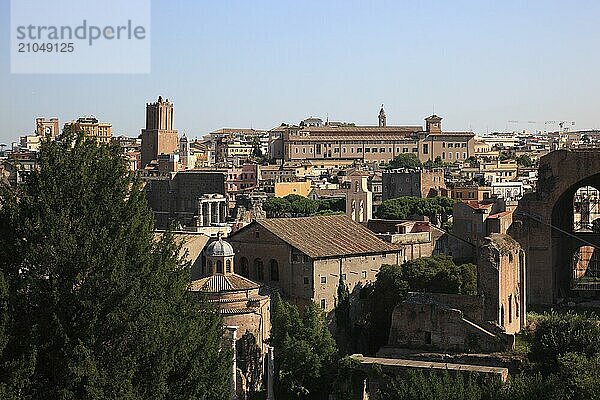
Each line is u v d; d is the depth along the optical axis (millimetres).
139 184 70000
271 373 103125
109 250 62406
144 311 61312
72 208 64688
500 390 82375
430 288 117500
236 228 152625
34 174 66312
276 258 124938
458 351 102812
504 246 109000
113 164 68062
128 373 58938
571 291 154125
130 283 61656
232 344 97812
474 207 153375
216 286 110688
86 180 65500
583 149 140750
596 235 153750
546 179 141125
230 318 108125
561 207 147875
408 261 125500
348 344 122938
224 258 113688
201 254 128000
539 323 108562
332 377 105000
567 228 156000
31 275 61562
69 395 56312
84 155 67438
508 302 109188
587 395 80250
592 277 175250
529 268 141375
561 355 92688
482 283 103500
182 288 69062
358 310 128250
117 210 65750
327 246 126875
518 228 141625
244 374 106125
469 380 84562
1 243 63031
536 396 80625
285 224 129875
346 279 127062
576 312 132000
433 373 86500
